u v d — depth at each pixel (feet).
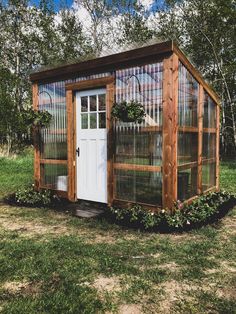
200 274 9.93
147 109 15.83
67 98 19.76
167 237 13.44
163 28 61.00
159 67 15.28
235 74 52.49
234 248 12.17
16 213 17.75
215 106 22.66
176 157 15.47
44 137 21.93
